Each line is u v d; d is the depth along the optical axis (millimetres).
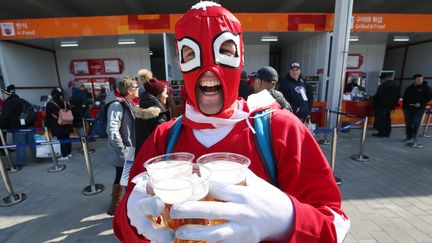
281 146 749
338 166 4500
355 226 2695
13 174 4625
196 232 510
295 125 789
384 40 9570
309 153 768
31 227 2883
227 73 721
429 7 11297
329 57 7480
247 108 863
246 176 625
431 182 3803
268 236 566
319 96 8023
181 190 535
